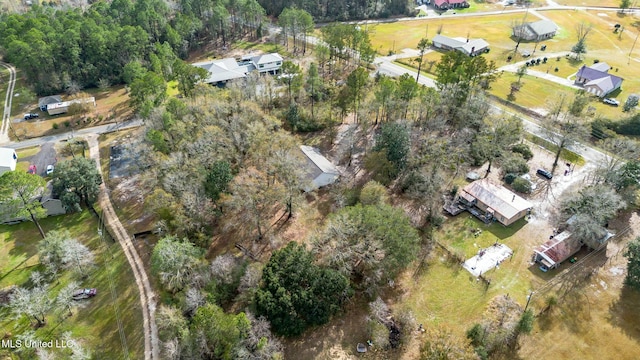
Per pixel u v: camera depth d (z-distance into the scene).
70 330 59.19
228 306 60.00
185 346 50.53
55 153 101.31
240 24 178.12
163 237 70.25
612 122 103.69
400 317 58.16
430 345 51.62
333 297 58.03
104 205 84.19
